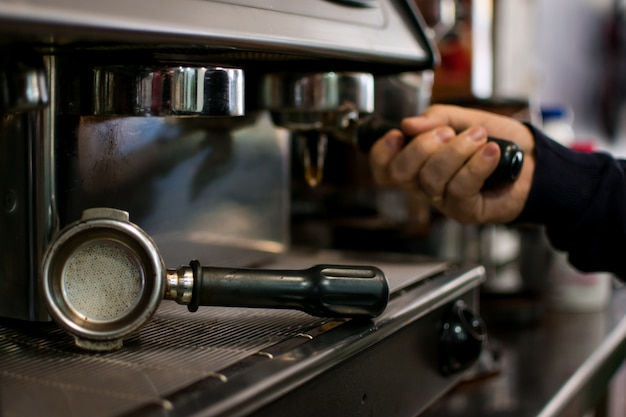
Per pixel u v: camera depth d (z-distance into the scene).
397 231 1.07
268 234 0.78
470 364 0.68
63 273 0.48
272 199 0.78
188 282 0.49
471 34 1.28
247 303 0.50
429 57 0.75
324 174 1.06
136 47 0.49
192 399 0.39
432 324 0.64
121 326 0.47
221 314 0.57
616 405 1.65
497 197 0.76
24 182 0.53
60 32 0.40
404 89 0.90
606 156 0.79
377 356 0.55
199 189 0.68
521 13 1.70
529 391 0.76
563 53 2.20
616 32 2.70
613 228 0.77
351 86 0.69
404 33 0.73
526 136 0.78
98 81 0.52
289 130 0.80
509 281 1.15
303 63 0.67
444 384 0.67
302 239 1.11
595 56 2.53
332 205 1.13
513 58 1.67
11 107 0.43
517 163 0.68
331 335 0.51
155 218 0.63
